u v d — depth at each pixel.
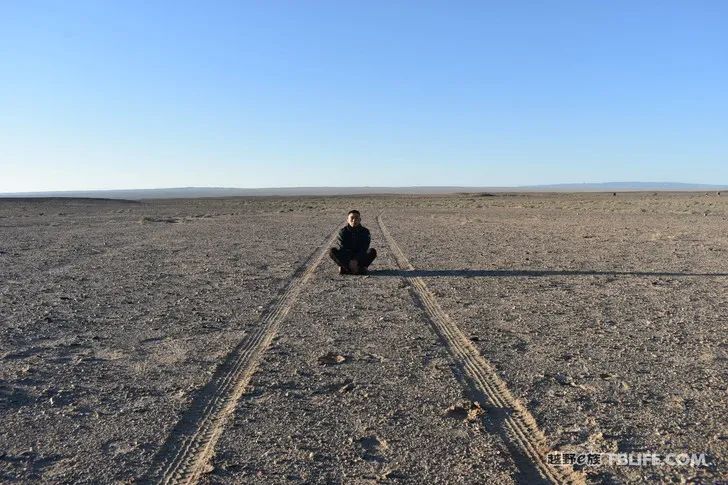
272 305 11.73
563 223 37.12
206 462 5.06
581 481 4.77
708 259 18.77
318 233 29.25
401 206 67.75
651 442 5.45
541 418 5.99
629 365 7.73
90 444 5.45
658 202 69.62
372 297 12.51
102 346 8.73
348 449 5.32
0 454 5.24
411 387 6.92
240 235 28.00
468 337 9.15
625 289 13.45
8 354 8.25
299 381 7.14
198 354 8.29
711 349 8.47
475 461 5.09
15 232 29.61
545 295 12.72
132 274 15.70
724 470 4.93
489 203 75.12
